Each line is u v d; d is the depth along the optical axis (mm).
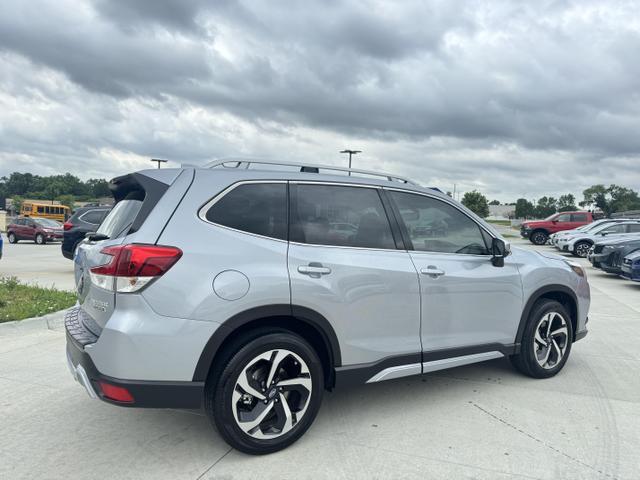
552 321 4547
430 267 3725
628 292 10516
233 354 2941
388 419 3621
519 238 35781
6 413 3680
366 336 3410
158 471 2869
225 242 2990
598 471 2893
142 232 2848
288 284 3066
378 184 3754
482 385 4359
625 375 4656
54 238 26172
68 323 3352
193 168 3182
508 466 2945
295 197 3355
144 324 2732
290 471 2879
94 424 3504
